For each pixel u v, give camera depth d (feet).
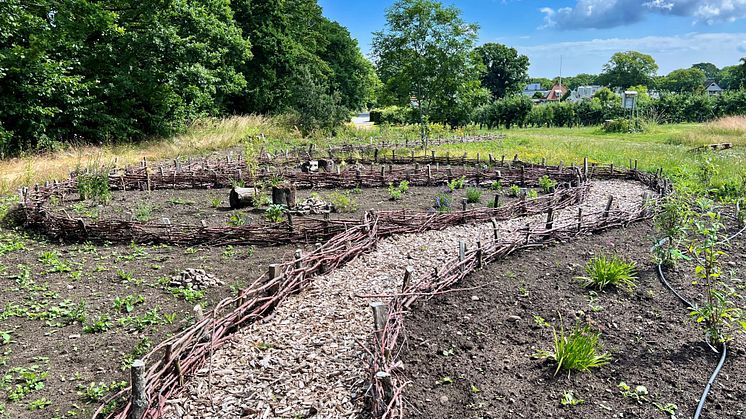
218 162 49.19
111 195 37.37
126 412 11.05
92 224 26.25
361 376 13.35
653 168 45.37
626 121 105.29
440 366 13.83
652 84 277.03
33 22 57.06
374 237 24.30
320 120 83.82
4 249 24.82
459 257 19.76
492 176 42.01
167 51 67.82
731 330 15.47
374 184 41.22
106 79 67.56
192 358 13.56
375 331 13.19
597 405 12.09
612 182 41.96
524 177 41.60
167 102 72.64
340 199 32.76
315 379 13.37
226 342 15.26
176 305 18.45
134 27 69.82
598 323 16.16
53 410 12.50
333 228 25.80
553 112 141.28
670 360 13.96
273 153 57.62
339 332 15.85
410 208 32.89
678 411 11.82
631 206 32.19
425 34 63.52
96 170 38.32
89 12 64.28
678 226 20.99
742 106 130.41
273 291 17.71
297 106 87.61
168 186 41.19
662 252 20.81
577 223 25.09
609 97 160.35
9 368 14.38
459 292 18.60
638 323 16.14
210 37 73.31
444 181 41.39
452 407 12.12
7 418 12.16
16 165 46.88
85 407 12.63
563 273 20.36
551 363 13.82
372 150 60.34
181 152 59.93
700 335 15.26
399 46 64.69
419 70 64.23
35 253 24.63
